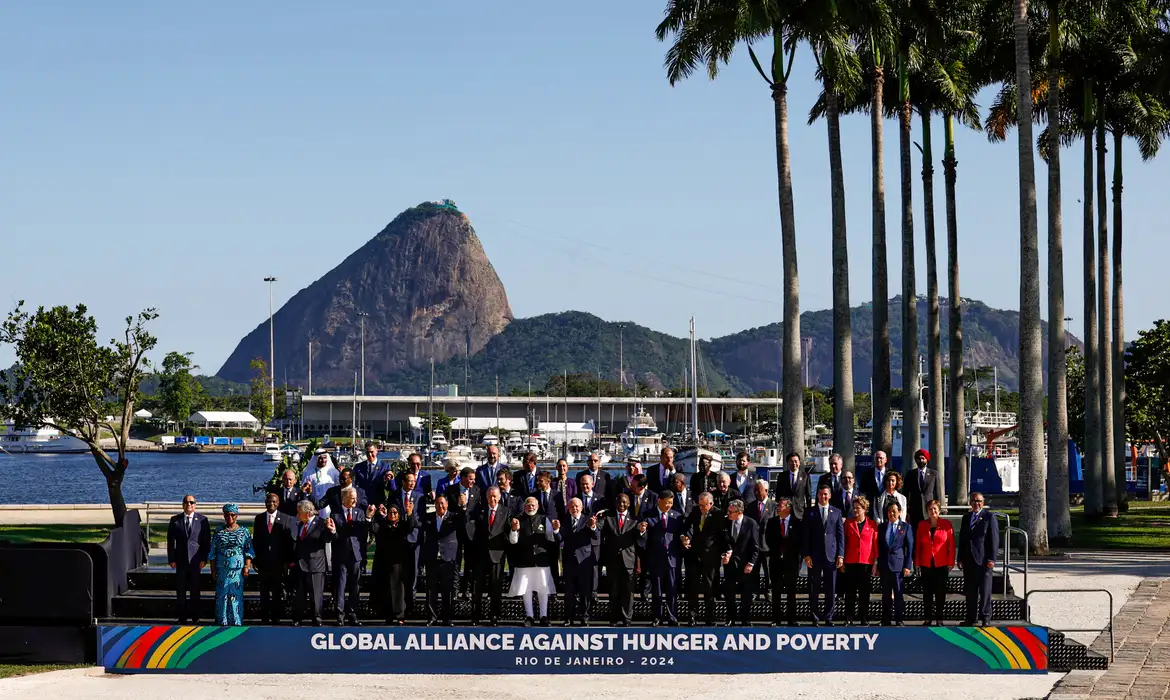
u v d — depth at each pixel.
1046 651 17.80
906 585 21.30
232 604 19.28
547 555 19.61
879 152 40.41
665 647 18.17
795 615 19.70
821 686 17.08
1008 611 20.00
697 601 19.88
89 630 19.06
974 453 77.31
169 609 20.25
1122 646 19.25
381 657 18.28
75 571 19.16
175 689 17.14
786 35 34.97
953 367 47.34
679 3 34.25
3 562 19.19
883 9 34.62
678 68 34.78
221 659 18.31
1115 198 50.97
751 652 18.19
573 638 18.20
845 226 36.22
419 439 195.12
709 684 17.36
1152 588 24.91
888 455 21.17
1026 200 32.69
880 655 18.08
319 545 19.41
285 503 20.22
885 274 40.78
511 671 18.22
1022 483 32.53
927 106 46.56
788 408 34.12
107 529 39.06
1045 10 37.88
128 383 39.59
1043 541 32.22
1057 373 35.06
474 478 20.09
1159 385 62.44
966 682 17.30
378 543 19.77
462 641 18.28
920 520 20.39
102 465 39.50
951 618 20.06
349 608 19.72
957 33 43.03
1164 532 40.00
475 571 19.75
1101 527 42.22
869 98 45.41
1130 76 45.03
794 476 20.17
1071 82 46.41
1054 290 35.47
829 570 19.41
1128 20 40.16
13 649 19.16
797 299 34.44
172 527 19.69
